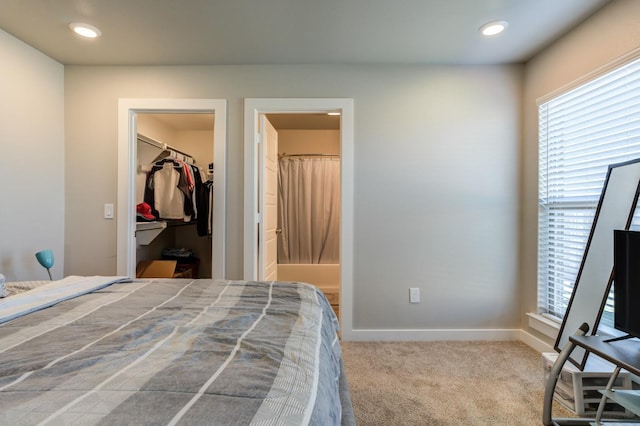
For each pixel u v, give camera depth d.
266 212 2.86
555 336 2.14
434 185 2.54
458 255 2.55
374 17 1.90
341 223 2.55
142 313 1.17
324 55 2.38
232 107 2.54
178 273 3.44
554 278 2.25
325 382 0.78
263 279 2.70
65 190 2.50
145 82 2.51
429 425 1.52
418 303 2.56
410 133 2.54
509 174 2.54
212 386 0.67
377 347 2.41
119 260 2.48
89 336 0.94
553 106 2.23
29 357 0.79
